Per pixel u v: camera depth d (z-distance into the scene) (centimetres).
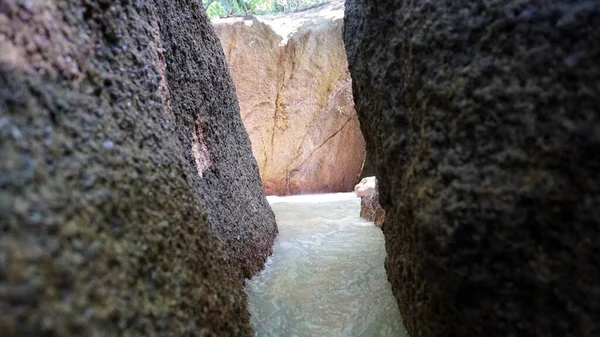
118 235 79
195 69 195
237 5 781
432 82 98
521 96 79
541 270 76
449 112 93
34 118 68
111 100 96
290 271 214
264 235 247
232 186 218
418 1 106
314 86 622
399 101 120
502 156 81
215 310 109
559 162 73
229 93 276
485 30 86
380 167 142
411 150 110
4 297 52
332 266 220
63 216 65
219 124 227
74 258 64
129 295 75
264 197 310
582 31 71
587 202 70
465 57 90
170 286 90
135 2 124
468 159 87
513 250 79
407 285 120
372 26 142
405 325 136
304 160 652
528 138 77
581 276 72
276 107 630
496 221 81
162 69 139
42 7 77
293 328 155
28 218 59
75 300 61
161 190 103
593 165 69
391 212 146
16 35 69
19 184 60
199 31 219
